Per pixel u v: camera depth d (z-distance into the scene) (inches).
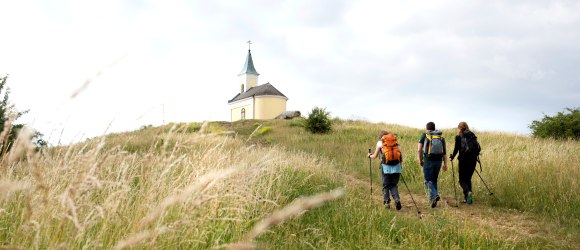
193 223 122.6
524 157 463.5
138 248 106.9
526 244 237.3
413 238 217.6
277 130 1240.2
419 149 367.9
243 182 166.6
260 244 156.9
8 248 97.8
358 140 914.1
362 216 256.1
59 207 107.1
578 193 340.8
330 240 211.3
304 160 462.3
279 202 231.8
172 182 150.5
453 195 401.1
